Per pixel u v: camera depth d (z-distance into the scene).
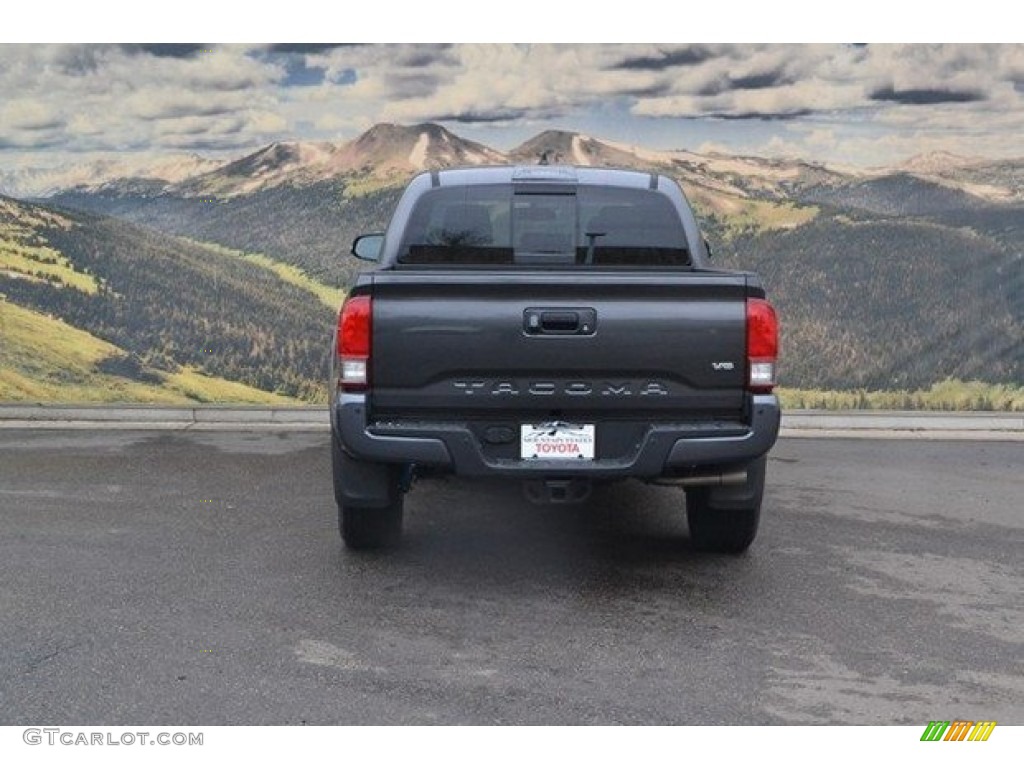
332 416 5.83
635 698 4.43
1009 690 4.55
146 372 10.49
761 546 6.47
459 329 5.41
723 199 10.47
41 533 6.56
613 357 5.43
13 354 10.39
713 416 5.54
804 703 4.41
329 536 6.58
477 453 5.45
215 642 4.93
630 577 5.89
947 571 6.04
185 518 6.92
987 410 10.38
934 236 10.34
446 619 5.25
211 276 10.52
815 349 10.47
